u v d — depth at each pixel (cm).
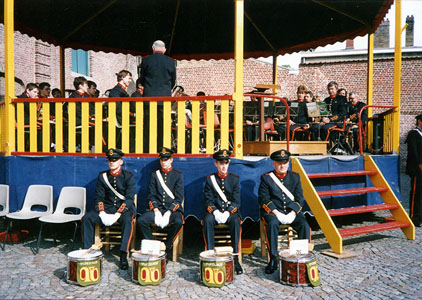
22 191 607
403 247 567
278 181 507
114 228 563
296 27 988
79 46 1045
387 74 1831
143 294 396
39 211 593
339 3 809
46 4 813
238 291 405
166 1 892
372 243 590
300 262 416
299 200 504
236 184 509
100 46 1076
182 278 445
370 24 873
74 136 601
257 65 1977
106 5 867
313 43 1045
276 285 423
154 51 631
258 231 677
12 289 406
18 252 542
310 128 804
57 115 604
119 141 712
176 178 527
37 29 924
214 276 415
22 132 617
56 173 597
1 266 480
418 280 432
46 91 808
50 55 1364
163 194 518
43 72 1334
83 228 501
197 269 478
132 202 517
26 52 1266
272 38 1064
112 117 586
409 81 1788
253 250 551
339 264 489
